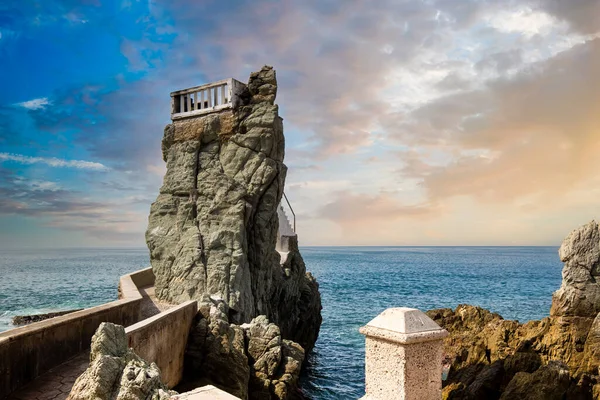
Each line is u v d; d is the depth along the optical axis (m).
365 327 5.34
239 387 15.32
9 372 9.37
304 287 32.94
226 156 22.19
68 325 11.64
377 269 119.00
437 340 5.12
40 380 10.11
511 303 55.97
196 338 15.70
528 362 18.75
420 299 59.69
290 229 34.12
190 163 22.45
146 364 8.62
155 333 12.45
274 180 22.66
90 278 76.06
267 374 16.47
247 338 17.14
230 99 22.23
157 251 21.89
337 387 25.16
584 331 19.28
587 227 20.19
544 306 53.28
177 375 14.57
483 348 21.69
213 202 21.50
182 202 22.19
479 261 166.38
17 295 52.34
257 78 22.72
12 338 9.49
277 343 16.91
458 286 75.62
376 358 5.24
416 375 4.99
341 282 81.75
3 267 104.56
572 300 19.77
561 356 19.25
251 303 20.84
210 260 20.55
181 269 20.86
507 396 16.78
